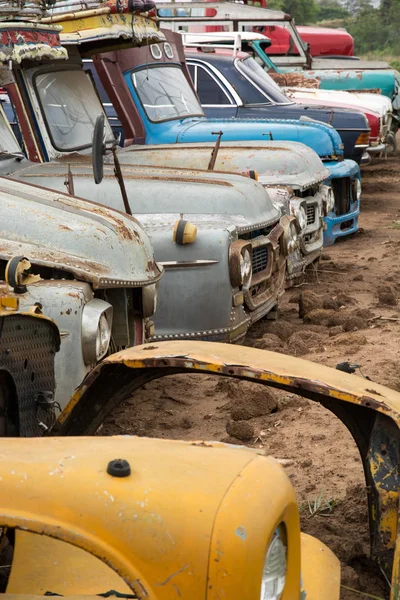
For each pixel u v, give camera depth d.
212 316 6.35
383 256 11.30
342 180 11.72
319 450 5.03
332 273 10.31
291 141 10.55
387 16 68.56
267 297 7.23
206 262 6.28
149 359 3.49
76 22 8.54
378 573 3.52
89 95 8.43
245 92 13.28
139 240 5.34
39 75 7.71
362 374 6.08
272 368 3.42
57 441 2.63
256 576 2.24
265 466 2.51
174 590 2.20
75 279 4.63
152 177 7.12
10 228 4.85
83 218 5.10
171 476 2.36
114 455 2.47
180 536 2.22
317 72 19.09
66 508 2.25
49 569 2.87
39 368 3.64
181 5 18.30
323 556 3.02
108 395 3.72
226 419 5.61
